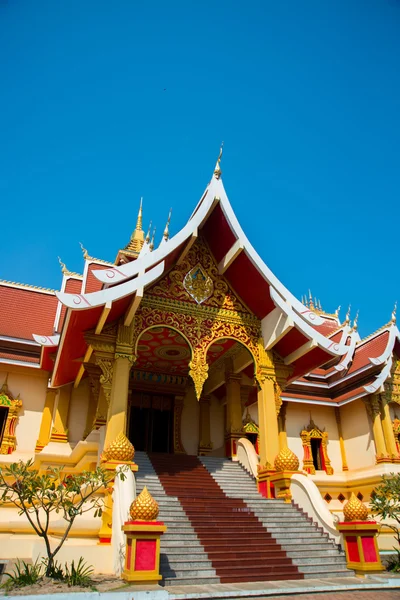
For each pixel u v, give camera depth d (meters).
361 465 17.02
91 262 17.48
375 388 16.16
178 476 12.66
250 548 8.98
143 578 6.91
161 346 15.00
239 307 13.90
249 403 17.58
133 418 16.97
